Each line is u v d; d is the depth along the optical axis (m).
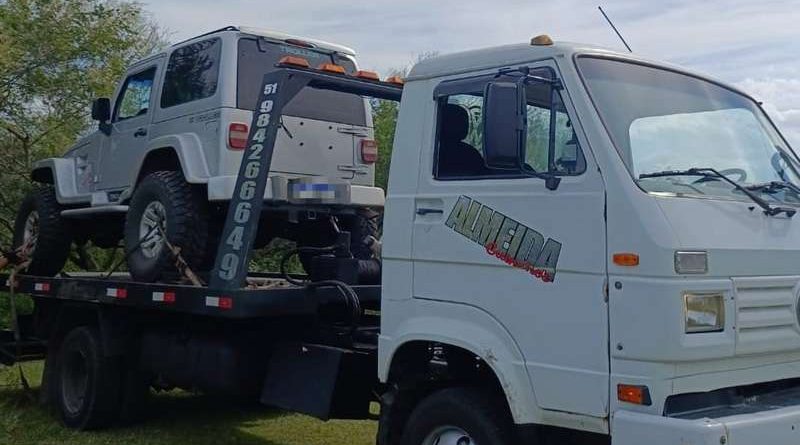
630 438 3.73
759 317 3.96
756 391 4.13
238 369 6.09
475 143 4.56
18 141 14.67
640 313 3.76
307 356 5.66
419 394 4.94
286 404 5.75
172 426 7.77
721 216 3.99
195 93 7.16
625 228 3.85
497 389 4.57
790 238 4.20
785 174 4.87
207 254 6.91
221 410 8.50
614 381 3.85
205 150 6.86
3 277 8.94
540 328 4.14
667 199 3.92
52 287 7.94
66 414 7.61
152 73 7.83
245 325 6.16
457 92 4.69
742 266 3.92
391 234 4.89
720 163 4.53
